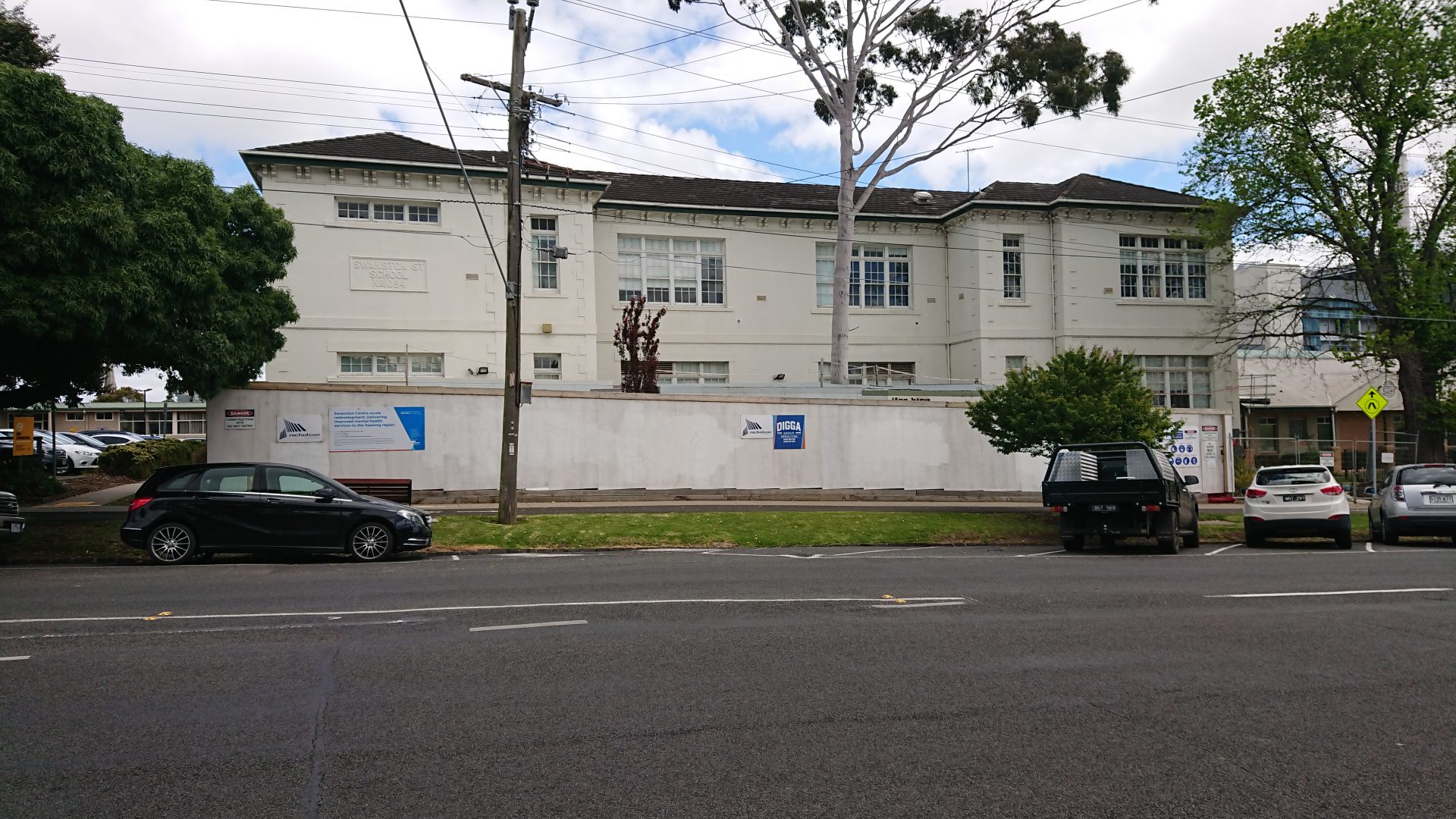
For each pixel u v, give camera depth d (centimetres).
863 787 521
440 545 1742
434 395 2462
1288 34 3225
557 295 3262
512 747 584
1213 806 500
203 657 812
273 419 2356
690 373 3625
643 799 505
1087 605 1095
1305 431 4728
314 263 3050
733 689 717
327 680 738
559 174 3191
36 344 1756
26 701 679
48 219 1514
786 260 3719
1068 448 1905
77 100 1567
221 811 488
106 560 1564
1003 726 629
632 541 1847
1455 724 642
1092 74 2978
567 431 2556
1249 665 802
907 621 985
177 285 1766
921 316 3850
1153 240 3816
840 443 2761
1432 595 1183
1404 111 3116
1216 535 2144
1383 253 3256
